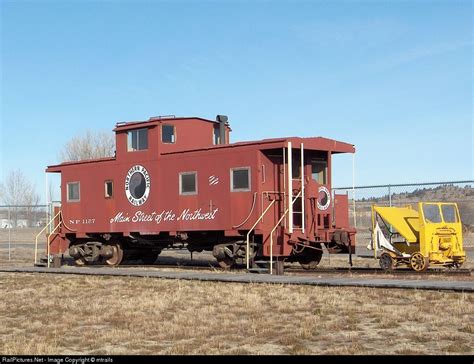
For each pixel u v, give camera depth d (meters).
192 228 20.38
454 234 17.56
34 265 23.36
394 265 18.11
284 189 19.17
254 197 18.95
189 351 8.64
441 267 18.39
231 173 19.56
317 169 20.48
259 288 14.52
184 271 19.05
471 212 24.83
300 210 19.45
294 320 10.76
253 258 19.31
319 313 11.23
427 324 10.09
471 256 23.52
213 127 22.72
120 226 22.45
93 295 14.36
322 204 19.48
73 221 24.02
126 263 25.59
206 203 20.09
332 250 19.81
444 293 12.70
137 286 15.59
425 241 17.12
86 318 11.38
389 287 13.62
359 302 12.19
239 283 15.62
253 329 10.04
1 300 13.97
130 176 22.23
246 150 19.23
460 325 9.91
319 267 20.64
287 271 18.31
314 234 19.06
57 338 9.70
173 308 12.18
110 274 18.47
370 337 9.34
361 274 17.22
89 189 23.55
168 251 32.62
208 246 21.56
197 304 12.54
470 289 12.69
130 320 11.02
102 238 23.72
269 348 8.84
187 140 21.94
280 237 18.97
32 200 63.91
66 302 13.27
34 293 14.98
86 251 23.73
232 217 19.47
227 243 20.19
